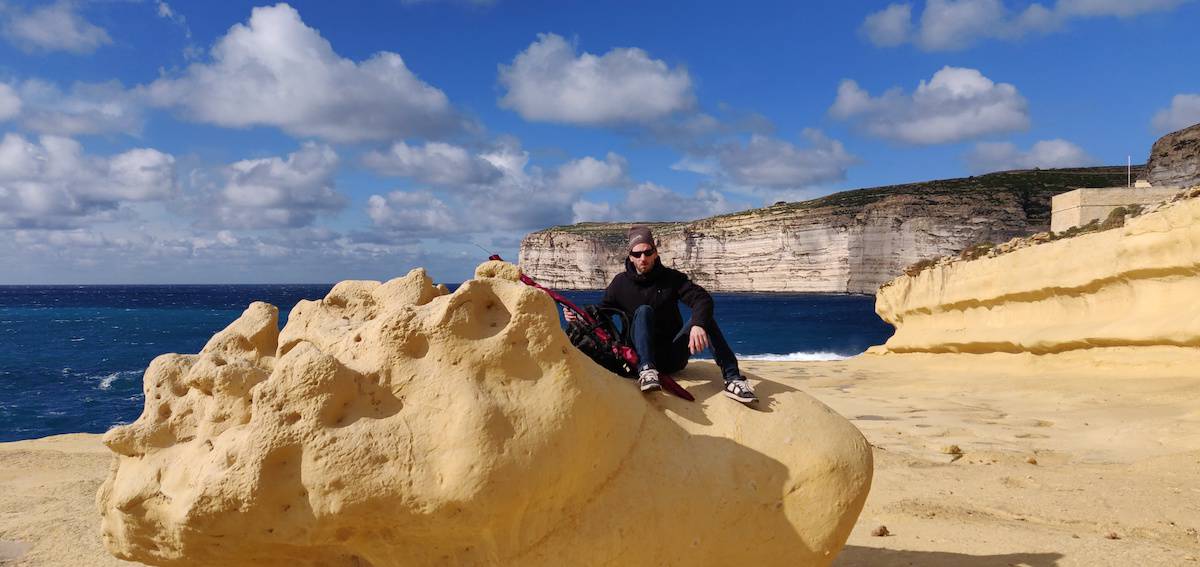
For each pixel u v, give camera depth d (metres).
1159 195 22.36
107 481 3.10
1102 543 4.93
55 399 19.41
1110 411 10.34
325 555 2.91
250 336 3.34
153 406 3.10
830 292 104.00
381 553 2.82
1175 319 12.38
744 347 37.09
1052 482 6.61
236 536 2.69
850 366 19.12
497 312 2.96
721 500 3.29
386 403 2.75
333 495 2.60
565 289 143.38
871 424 10.06
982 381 14.61
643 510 3.12
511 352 2.86
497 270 3.38
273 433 2.61
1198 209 12.12
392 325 2.81
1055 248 15.31
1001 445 8.52
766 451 3.47
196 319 54.84
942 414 10.88
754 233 114.12
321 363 2.65
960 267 18.52
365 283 3.41
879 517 5.70
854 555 4.80
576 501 3.02
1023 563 4.58
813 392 14.24
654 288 3.77
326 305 3.38
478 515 2.64
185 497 2.70
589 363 3.30
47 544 5.14
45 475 7.27
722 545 3.30
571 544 2.97
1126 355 13.22
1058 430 9.43
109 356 29.67
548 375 2.90
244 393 2.93
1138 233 13.18
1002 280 16.73
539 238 149.25
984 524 5.46
